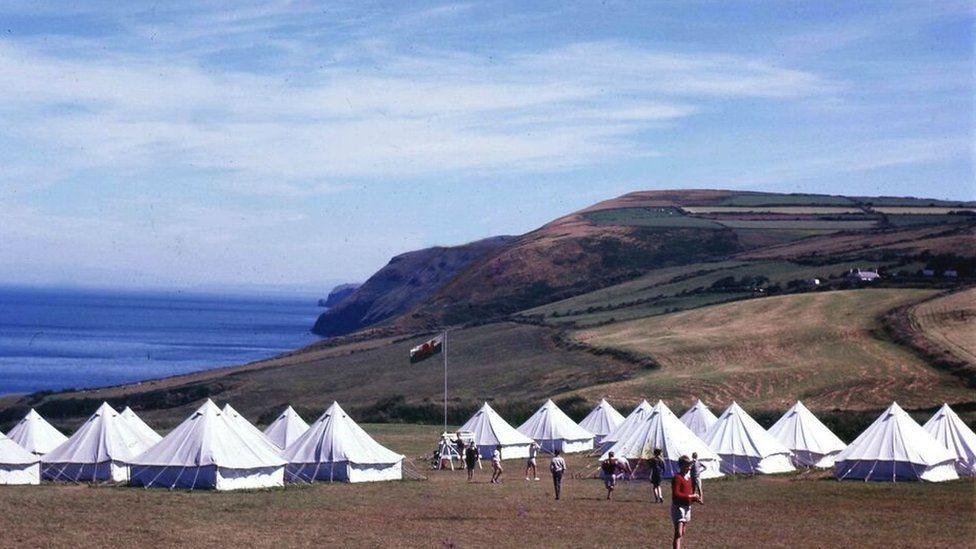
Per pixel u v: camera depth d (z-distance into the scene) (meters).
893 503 38.44
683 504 24.25
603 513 35.03
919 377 82.38
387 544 28.20
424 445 64.88
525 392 93.00
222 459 42.34
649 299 134.50
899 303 105.69
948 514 35.31
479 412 61.38
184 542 28.16
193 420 43.78
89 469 46.03
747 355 95.31
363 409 88.56
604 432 67.69
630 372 93.62
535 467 53.00
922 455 46.41
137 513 33.84
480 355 114.75
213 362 191.88
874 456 46.84
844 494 41.31
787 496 40.69
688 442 48.69
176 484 42.41
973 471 49.19
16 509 34.06
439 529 31.08
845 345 94.38
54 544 27.34
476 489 42.94
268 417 87.69
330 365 121.56
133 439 47.53
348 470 45.78
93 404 102.75
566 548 27.72
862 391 80.50
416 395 96.50
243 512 34.59
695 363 94.31
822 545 28.45
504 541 28.89
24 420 52.94
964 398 76.12
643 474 47.72
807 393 81.62
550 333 119.75
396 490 42.25
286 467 45.72
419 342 128.62
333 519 33.12
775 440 52.06
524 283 177.62
